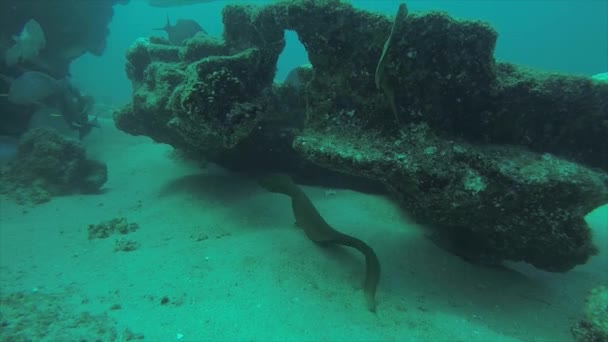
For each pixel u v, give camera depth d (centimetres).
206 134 477
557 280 457
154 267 452
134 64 795
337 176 672
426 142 384
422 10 367
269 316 356
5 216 646
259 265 438
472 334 352
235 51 603
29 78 849
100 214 664
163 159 931
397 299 397
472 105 394
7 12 1064
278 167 707
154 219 599
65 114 1059
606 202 389
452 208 372
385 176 386
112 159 1012
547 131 407
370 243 494
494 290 423
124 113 722
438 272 447
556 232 369
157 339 325
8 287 420
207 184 692
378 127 415
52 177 781
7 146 841
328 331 341
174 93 484
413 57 374
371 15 398
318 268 438
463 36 360
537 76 388
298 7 409
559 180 348
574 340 349
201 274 429
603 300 328
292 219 555
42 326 343
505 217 376
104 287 417
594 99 383
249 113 470
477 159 368
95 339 325
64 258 498
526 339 351
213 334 331
